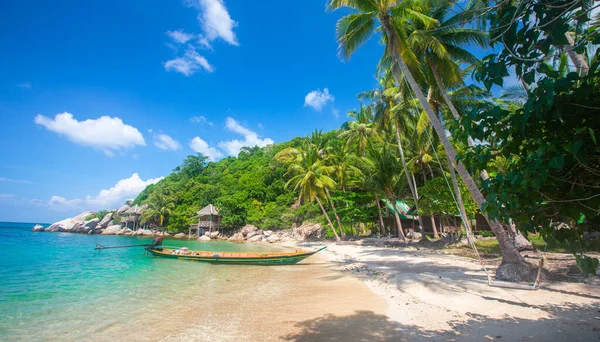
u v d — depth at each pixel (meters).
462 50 17.50
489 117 3.02
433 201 23.47
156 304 9.91
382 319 7.70
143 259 21.47
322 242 37.88
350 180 38.47
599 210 2.84
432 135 24.02
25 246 31.56
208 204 59.50
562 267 12.13
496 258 16.73
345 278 14.22
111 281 13.79
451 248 22.17
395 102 25.91
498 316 7.27
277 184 57.59
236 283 13.46
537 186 2.57
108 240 45.69
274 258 18.70
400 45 14.70
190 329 7.55
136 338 7.05
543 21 2.87
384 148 30.81
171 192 66.44
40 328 7.75
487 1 3.67
